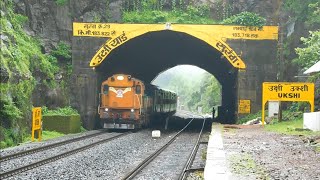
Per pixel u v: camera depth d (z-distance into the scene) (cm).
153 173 1652
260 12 4338
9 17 3450
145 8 4353
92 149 2364
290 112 3741
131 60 5188
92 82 3934
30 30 3956
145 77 6362
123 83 3831
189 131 4094
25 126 2880
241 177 1193
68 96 3912
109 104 3825
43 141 2709
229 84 5569
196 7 4403
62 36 4094
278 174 1262
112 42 3900
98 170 1691
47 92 3594
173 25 3862
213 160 1457
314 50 3322
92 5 4266
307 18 3916
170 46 5134
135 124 3831
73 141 2761
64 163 1838
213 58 5453
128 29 3888
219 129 3066
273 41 3878
